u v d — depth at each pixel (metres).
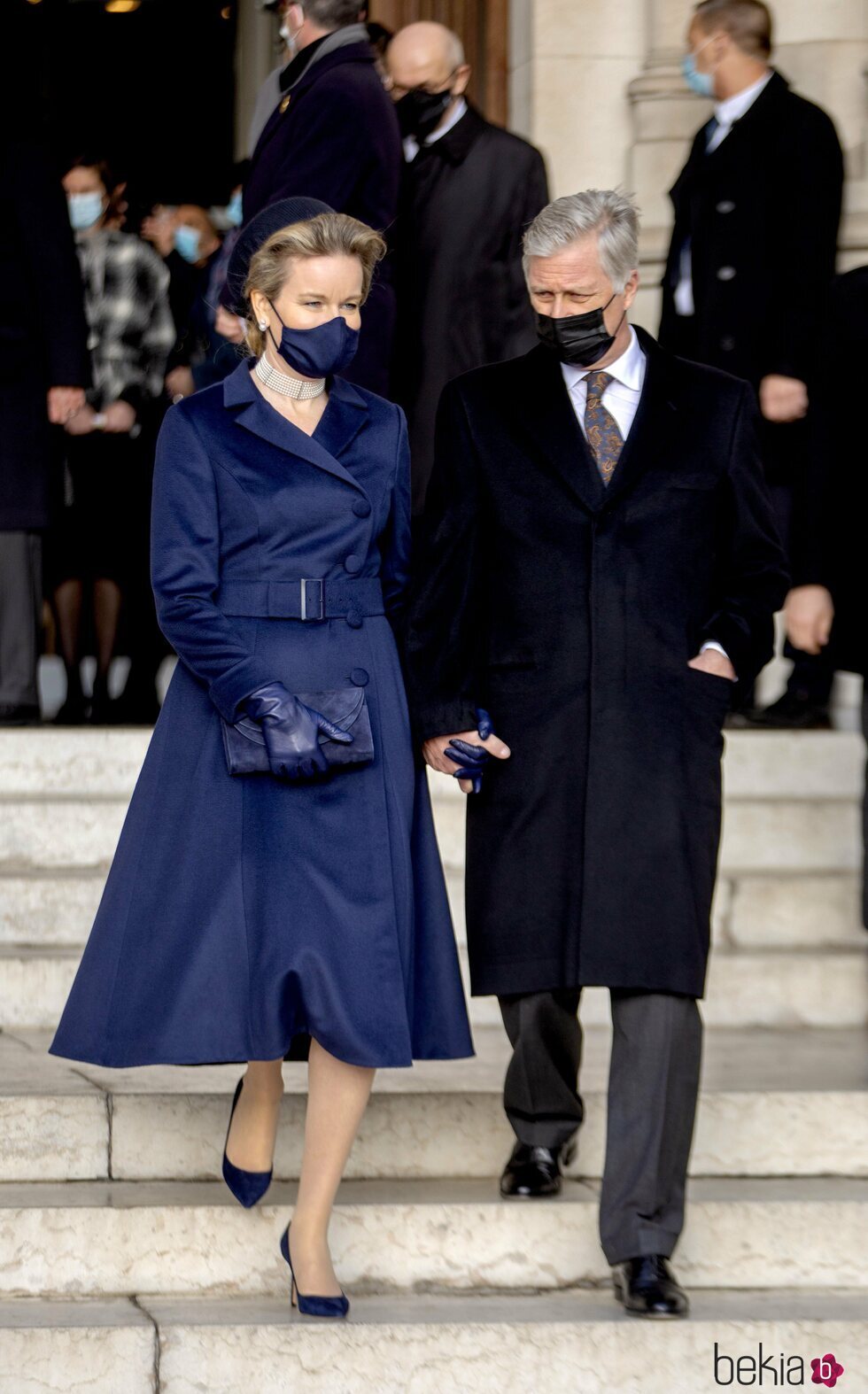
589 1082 15.09
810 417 16.09
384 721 12.55
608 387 13.07
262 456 12.41
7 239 21.09
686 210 21.41
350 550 12.52
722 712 12.98
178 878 12.22
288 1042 12.02
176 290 23.92
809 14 23.81
